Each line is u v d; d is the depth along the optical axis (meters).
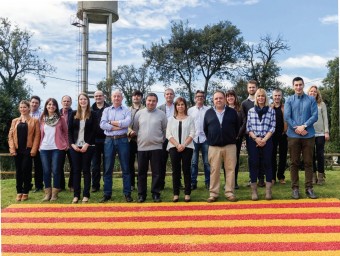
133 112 7.20
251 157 6.54
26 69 36.06
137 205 6.29
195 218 5.54
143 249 4.42
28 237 4.87
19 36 35.38
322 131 7.51
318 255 4.18
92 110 6.62
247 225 5.20
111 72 35.22
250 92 7.10
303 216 5.56
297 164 6.58
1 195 7.17
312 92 7.38
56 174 6.69
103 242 4.67
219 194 7.00
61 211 6.00
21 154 6.75
